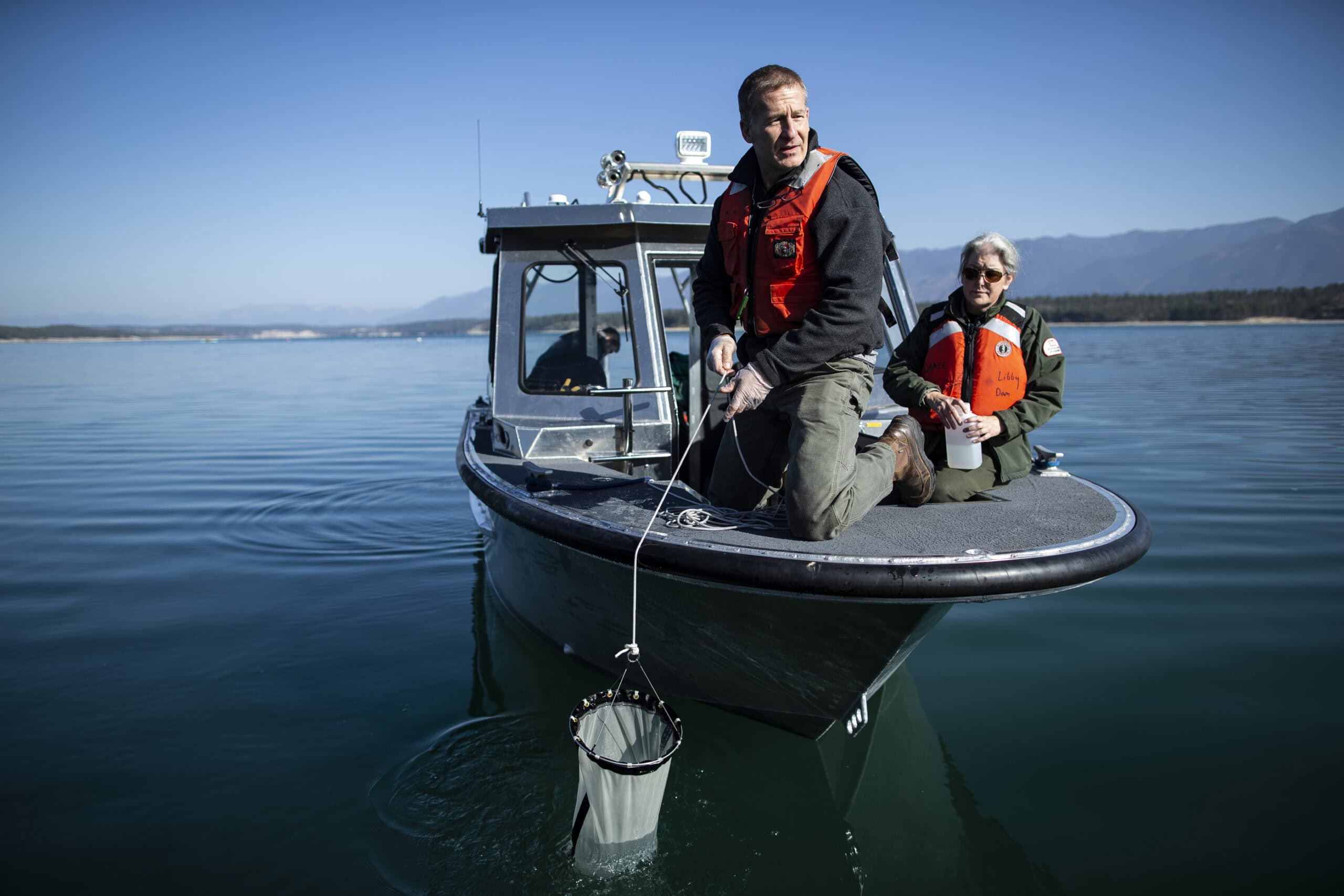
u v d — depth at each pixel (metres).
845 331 2.45
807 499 2.40
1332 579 4.80
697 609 2.78
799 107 2.42
